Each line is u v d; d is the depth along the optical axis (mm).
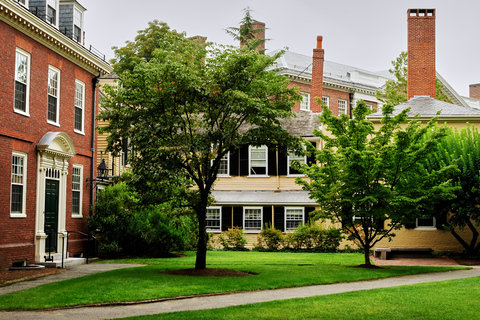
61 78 22344
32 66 20062
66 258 21703
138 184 17859
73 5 24234
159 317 10664
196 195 19109
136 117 17734
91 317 10961
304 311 11289
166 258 24688
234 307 11789
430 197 20641
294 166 21109
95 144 25734
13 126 18766
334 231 21734
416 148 20078
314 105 45719
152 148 16844
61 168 22156
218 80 18047
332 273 18109
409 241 30641
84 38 28359
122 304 12469
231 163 35750
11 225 18609
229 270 18375
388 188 20125
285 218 33781
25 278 16438
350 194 20297
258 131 18422
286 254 28281
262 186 35312
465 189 25172
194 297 13555
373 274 18109
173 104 18016
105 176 25688
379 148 20859
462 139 26391
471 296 13203
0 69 18062
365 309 11539
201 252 18562
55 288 14188
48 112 21453
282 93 19000
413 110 32188
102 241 25172
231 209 34438
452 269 20797
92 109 25453
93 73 25438
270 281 15883
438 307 11773
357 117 20641
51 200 21453
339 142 20906
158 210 25688
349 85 53719
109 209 24969
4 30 18344
